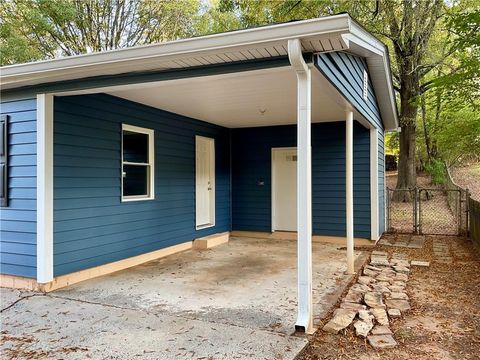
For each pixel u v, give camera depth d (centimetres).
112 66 362
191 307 382
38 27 1263
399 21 1252
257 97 538
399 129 1002
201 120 775
